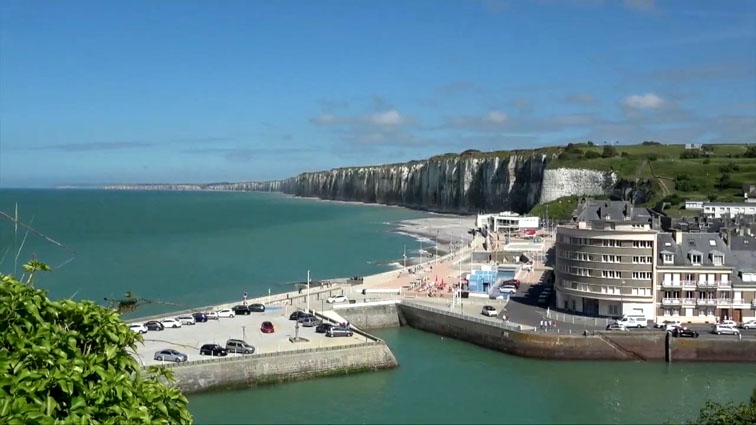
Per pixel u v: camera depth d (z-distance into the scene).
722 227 127.94
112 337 21.58
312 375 88.56
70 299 22.56
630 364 96.56
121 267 191.00
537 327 104.94
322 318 111.69
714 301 109.12
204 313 112.38
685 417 74.38
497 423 72.06
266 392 82.81
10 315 19.69
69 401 18.97
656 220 141.75
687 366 95.38
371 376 89.88
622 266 110.56
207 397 80.56
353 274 186.62
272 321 111.00
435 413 75.31
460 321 112.50
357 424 71.56
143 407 20.48
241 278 176.75
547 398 81.00
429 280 155.75
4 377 17.84
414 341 111.62
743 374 91.56
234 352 88.44
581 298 115.75
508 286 139.25
